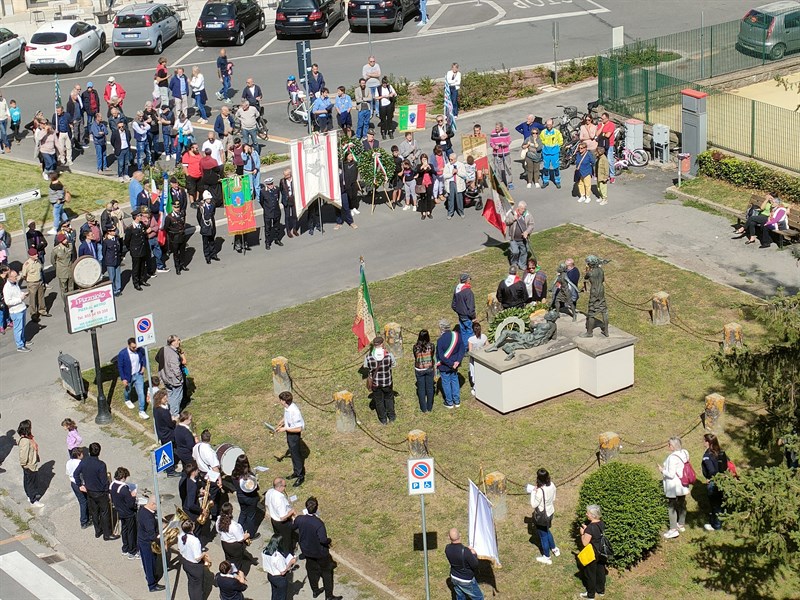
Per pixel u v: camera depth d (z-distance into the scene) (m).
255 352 27.77
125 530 21.11
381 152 34.78
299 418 22.42
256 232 34.44
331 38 52.09
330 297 30.23
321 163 33.06
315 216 34.78
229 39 51.28
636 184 36.19
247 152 35.44
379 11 51.44
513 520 21.27
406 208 35.44
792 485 17.42
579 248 31.97
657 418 24.05
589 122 36.12
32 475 22.77
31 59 49.12
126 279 31.92
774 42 44.41
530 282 27.42
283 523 20.39
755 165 34.75
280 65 48.59
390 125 40.69
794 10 44.41
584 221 33.81
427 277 30.80
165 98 40.91
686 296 28.98
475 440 23.67
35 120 38.31
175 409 25.16
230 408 25.56
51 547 21.81
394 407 24.92
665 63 42.78
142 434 25.03
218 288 31.20
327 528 21.50
